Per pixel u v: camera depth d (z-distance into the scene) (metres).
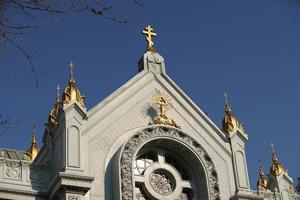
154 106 36.97
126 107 36.09
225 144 37.88
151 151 35.72
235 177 36.81
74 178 31.55
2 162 32.38
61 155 32.84
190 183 35.66
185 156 36.16
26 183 32.41
